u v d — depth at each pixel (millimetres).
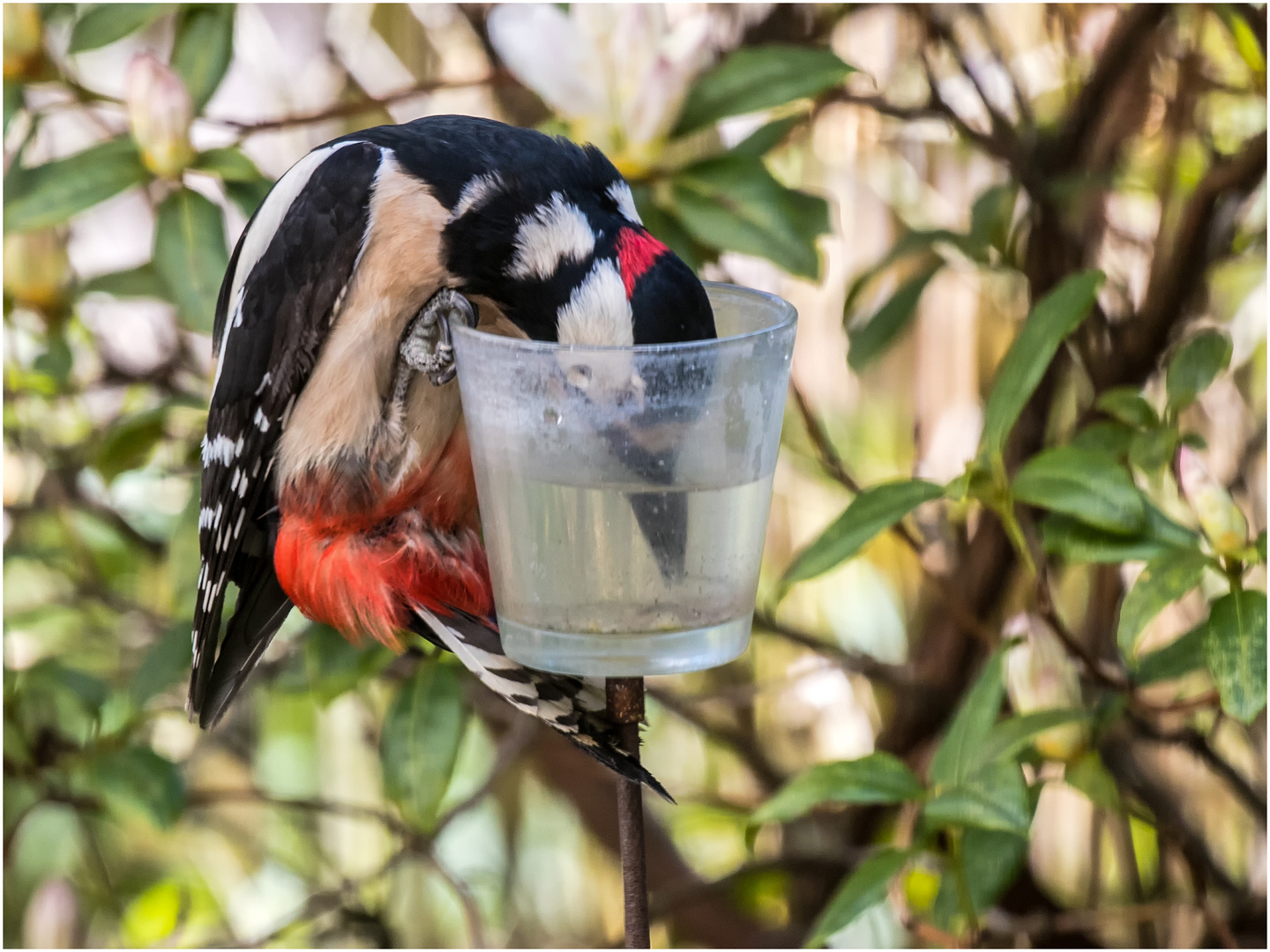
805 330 7328
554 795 8281
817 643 6605
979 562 6312
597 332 3627
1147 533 4262
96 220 7379
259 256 4176
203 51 5559
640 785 3160
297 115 6668
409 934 7973
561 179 3910
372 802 7984
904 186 7078
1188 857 5438
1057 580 6457
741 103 5156
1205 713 6504
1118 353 5969
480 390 2988
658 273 3545
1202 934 6141
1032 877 6461
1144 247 6445
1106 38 6461
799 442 7234
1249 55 5758
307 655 5496
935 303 7164
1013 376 4320
